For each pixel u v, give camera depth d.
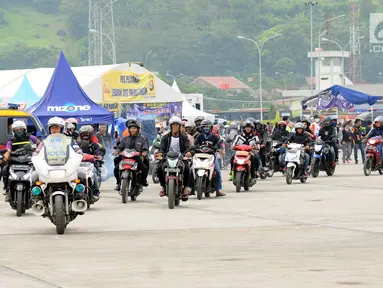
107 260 23.41
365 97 86.00
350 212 36.03
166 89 79.06
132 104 79.19
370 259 22.91
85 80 74.19
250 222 32.62
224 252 24.61
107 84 74.81
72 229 31.08
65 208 29.44
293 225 31.36
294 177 56.22
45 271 21.75
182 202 42.62
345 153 86.94
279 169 61.75
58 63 65.06
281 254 24.05
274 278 20.23
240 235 28.55
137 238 28.09
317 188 51.22
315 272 20.97
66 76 64.94
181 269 21.73
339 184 54.56
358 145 86.12
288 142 57.22
